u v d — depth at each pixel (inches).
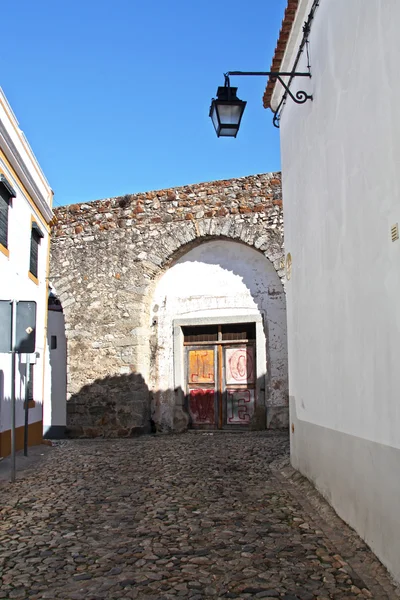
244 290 515.5
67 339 543.2
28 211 431.2
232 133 251.8
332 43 201.8
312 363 245.6
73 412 532.1
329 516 201.2
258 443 405.4
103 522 203.8
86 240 549.0
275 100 324.2
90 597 136.8
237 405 516.1
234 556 163.9
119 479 284.2
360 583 142.7
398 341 140.9
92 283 541.6
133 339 523.5
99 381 528.4
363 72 166.7
